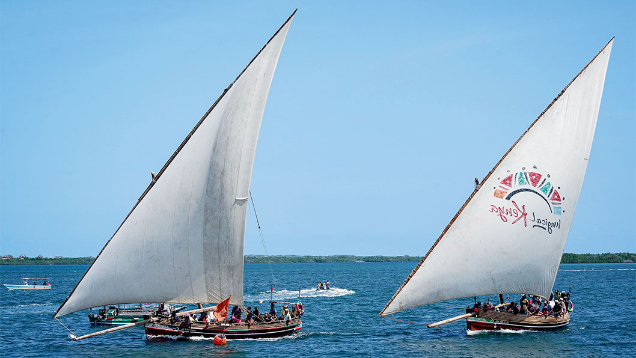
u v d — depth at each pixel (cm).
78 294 4541
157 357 4272
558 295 5644
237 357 4278
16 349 4750
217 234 4628
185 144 4584
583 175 4819
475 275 4778
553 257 4831
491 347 4538
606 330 5397
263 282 16500
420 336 5216
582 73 4784
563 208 4828
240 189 4619
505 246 4781
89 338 5256
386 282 16062
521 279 4822
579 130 4806
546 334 5047
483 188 4756
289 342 4912
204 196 4600
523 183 4781
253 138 4619
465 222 4734
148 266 4588
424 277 4725
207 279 4650
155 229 4581
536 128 4803
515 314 5038
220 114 4591
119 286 4581
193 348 4559
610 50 4762
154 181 4588
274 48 4606
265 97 4616
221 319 4725
